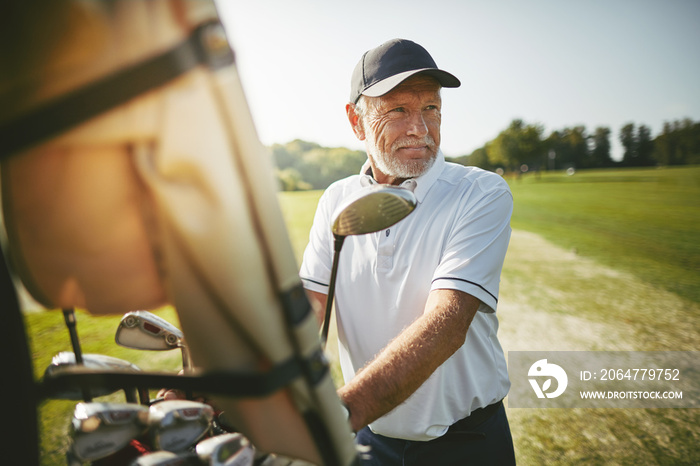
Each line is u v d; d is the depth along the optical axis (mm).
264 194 548
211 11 506
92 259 551
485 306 1312
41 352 3725
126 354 3850
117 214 531
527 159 79062
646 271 8289
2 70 479
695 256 9836
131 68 474
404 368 991
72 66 474
